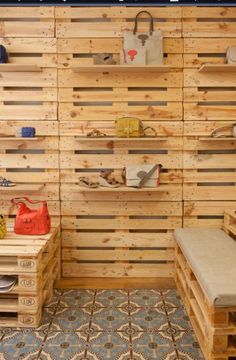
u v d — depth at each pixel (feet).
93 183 11.46
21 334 8.77
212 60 11.33
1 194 11.73
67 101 11.51
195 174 11.66
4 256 9.37
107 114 11.56
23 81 11.46
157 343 8.41
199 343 8.18
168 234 11.82
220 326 7.16
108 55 10.94
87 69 11.12
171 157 11.62
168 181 11.67
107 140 11.36
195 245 9.73
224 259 8.75
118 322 9.34
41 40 11.35
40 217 10.34
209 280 7.59
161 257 11.86
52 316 9.64
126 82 11.43
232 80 11.36
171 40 11.32
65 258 11.91
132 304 10.36
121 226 11.82
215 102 11.48
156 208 11.73
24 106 11.53
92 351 8.11
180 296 10.80
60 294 11.02
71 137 11.61
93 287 11.48
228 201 11.74
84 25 11.33
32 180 11.76
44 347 8.25
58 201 11.78
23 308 9.02
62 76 11.46
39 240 9.87
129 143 11.59
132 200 11.71
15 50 11.35
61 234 11.86
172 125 11.50
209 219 11.78
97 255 11.90
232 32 11.29
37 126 11.59
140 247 11.89
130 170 11.35
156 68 11.00
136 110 11.53
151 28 11.21
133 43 11.03
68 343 8.41
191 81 11.39
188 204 11.73
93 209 11.77
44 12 11.30
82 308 10.11
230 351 7.18
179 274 10.75
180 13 11.25
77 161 11.66
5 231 10.18
